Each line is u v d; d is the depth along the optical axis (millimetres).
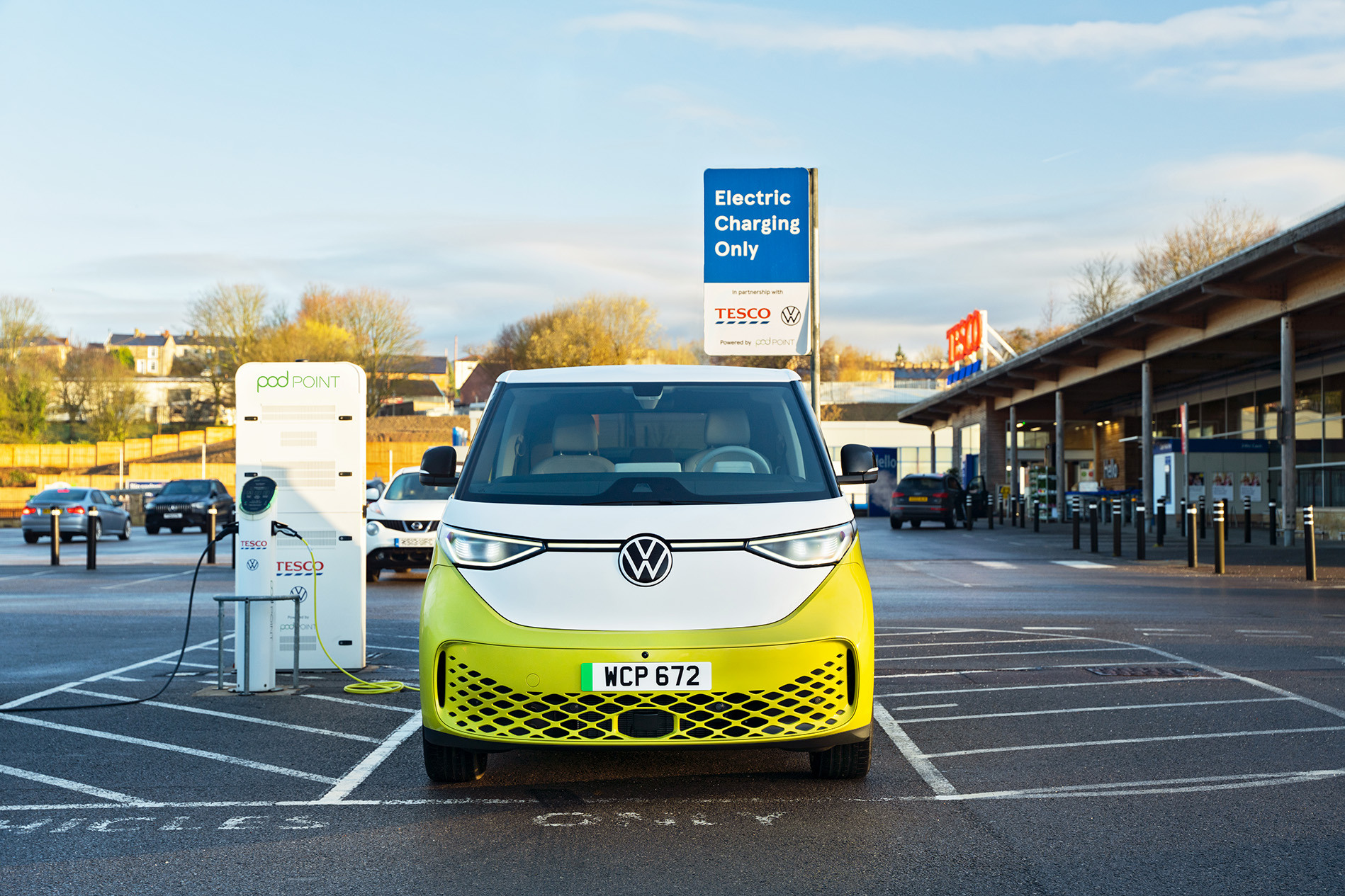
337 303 85125
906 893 3721
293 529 8352
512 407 5711
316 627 8305
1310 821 4516
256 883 3852
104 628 11219
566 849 4207
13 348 85312
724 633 4520
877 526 38562
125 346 142875
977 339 46000
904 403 75938
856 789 5043
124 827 4531
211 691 7668
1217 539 17562
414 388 119000
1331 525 26906
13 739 6156
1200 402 37781
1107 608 12750
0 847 4266
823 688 4598
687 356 84000
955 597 14195
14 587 15914
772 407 5699
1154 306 25891
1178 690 7457
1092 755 5664
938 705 7012
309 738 6191
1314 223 18609
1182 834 4348
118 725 6547
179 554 23828
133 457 76438
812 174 16922
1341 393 29094
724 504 4949
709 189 16969
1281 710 6746
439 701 4652
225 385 84812
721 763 5574
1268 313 23688
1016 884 3801
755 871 3947
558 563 4676
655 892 3752
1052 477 45625
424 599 4855
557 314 85000
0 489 64500
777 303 16922
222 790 5098
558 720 4523
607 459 5391
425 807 4809
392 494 16422
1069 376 37625
